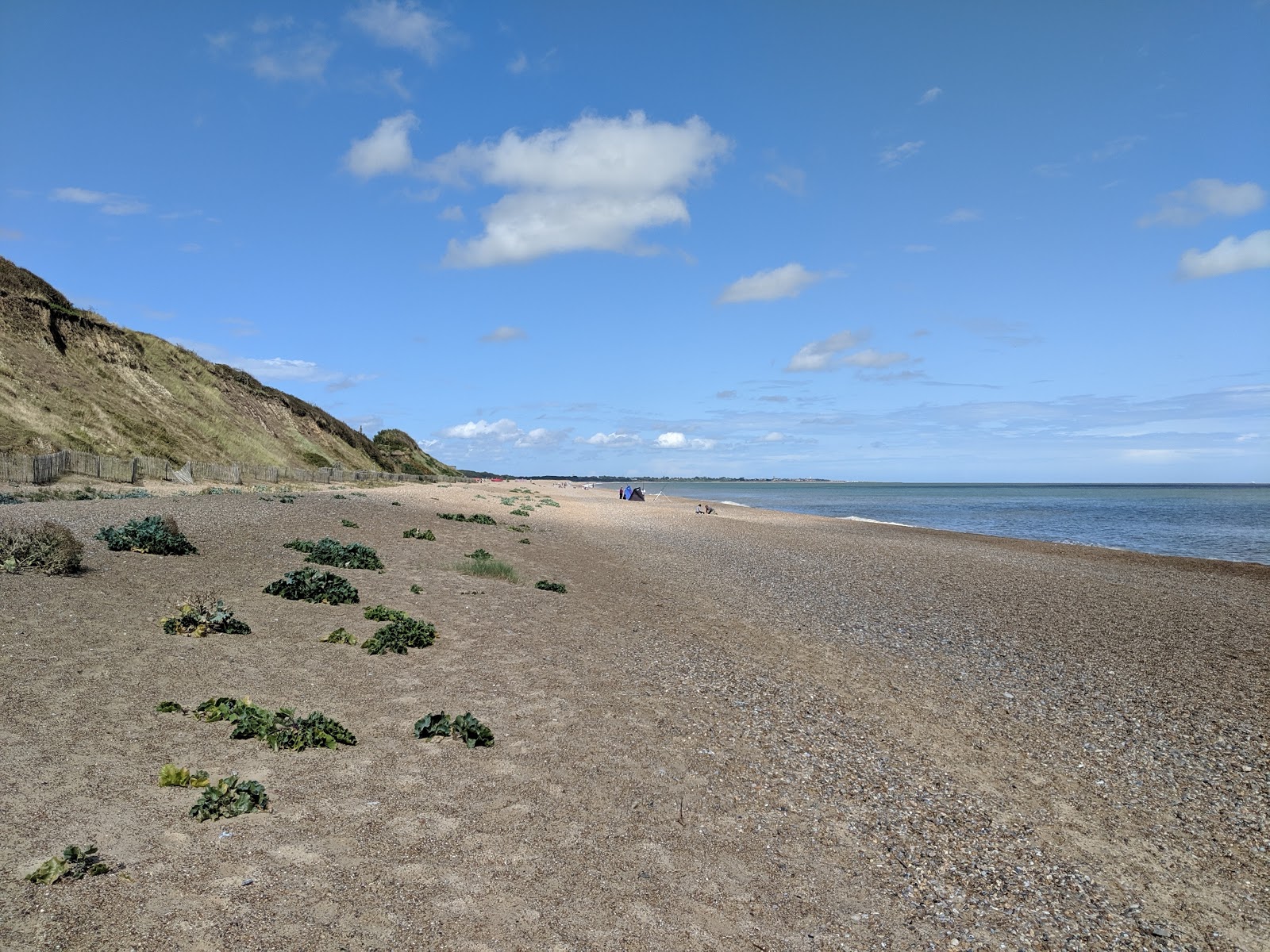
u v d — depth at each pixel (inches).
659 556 1199.6
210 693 335.9
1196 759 389.4
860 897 235.1
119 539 614.5
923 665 559.8
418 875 211.3
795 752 356.5
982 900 242.2
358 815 241.9
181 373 2501.2
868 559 1289.4
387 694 368.5
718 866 241.9
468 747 310.5
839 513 3408.0
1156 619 791.7
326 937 178.7
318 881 201.6
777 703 434.0
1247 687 530.6
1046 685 521.0
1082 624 753.0
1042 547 1604.3
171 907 181.5
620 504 3043.8
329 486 2326.5
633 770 310.7
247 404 2783.0
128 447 1708.9
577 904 208.7
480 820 248.5
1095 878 263.7
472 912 197.2
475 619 563.5
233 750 279.4
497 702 375.9
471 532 1196.5
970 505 4544.8
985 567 1218.0
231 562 637.9
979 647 632.4
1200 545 1872.5
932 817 300.5
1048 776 357.1
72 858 191.6
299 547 748.0
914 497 6407.5
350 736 303.4
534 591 715.4
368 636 470.9
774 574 1055.6
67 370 1830.7
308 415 3302.2
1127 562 1330.0
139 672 346.6
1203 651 645.3
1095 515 3410.4
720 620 679.7
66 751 256.7
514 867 222.5
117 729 282.5
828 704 442.3
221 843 214.1
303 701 343.3
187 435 2075.5
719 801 291.7
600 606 685.9
